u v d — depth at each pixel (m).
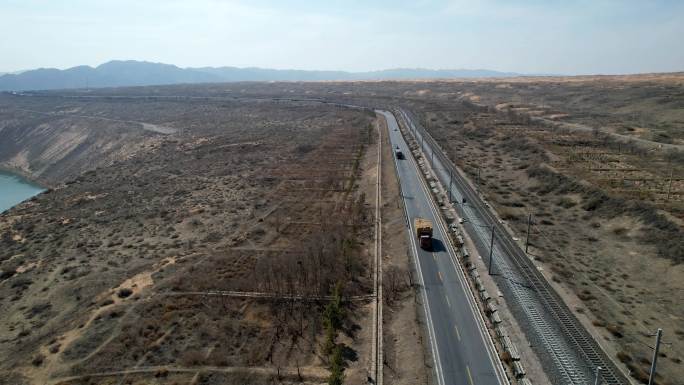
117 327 58.38
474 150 135.88
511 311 55.62
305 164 139.00
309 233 87.19
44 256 83.25
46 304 66.19
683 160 105.00
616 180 92.69
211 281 68.38
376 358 50.69
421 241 74.56
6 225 101.38
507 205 91.00
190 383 48.47
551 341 49.81
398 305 60.25
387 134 165.62
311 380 48.53
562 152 117.62
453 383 44.88
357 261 73.06
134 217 101.25
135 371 50.47
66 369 51.09
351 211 95.81
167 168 142.75
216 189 119.06
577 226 79.25
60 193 124.50
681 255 62.56
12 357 54.44
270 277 68.31
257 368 50.66
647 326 51.94
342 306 61.16
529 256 69.12
